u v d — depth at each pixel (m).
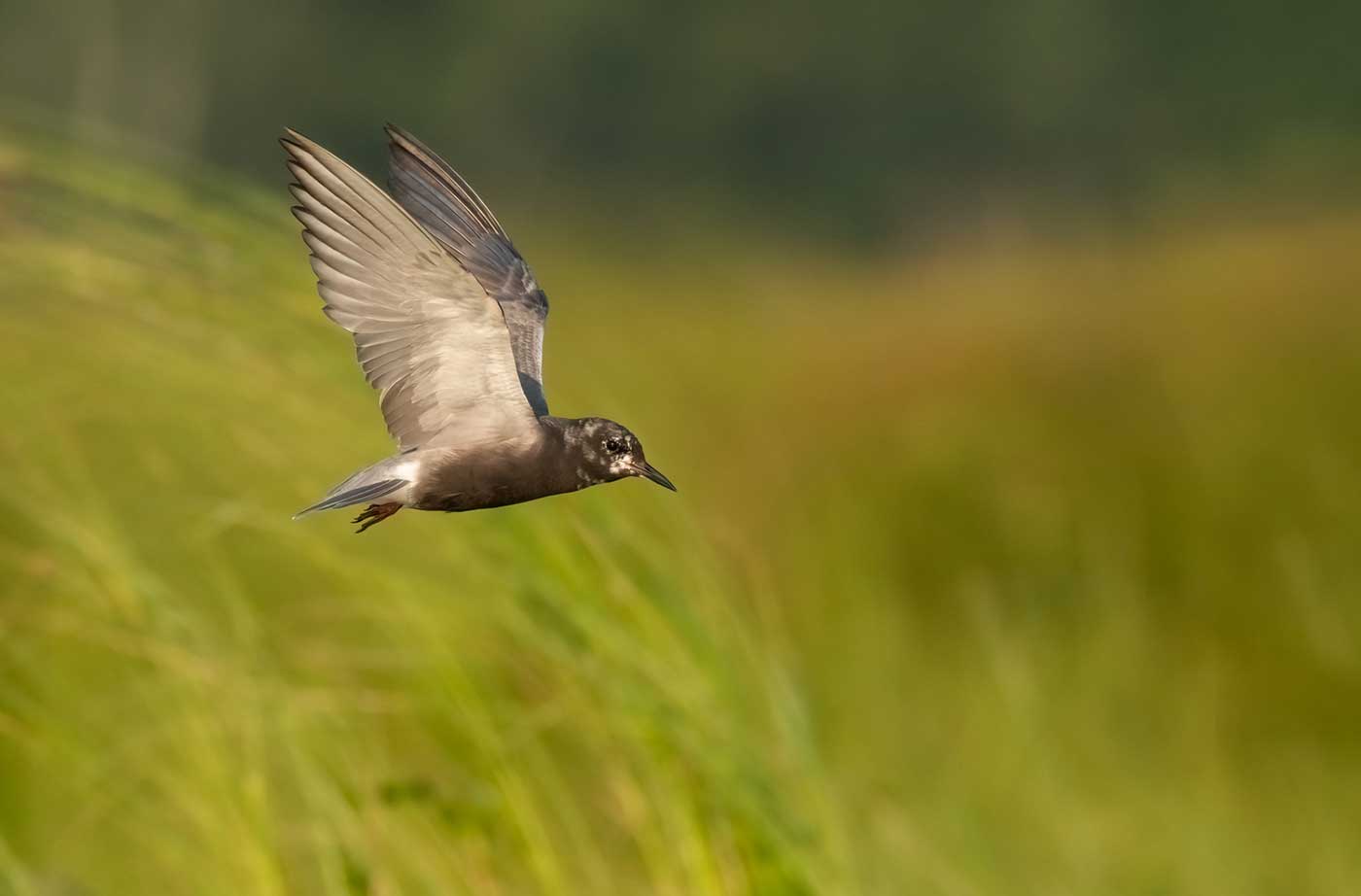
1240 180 45.94
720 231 48.53
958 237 48.44
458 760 9.56
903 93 51.25
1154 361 21.23
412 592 9.47
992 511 18.34
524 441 8.58
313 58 50.66
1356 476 17.83
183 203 10.23
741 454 18.98
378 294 8.41
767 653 9.97
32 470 9.61
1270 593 16.69
